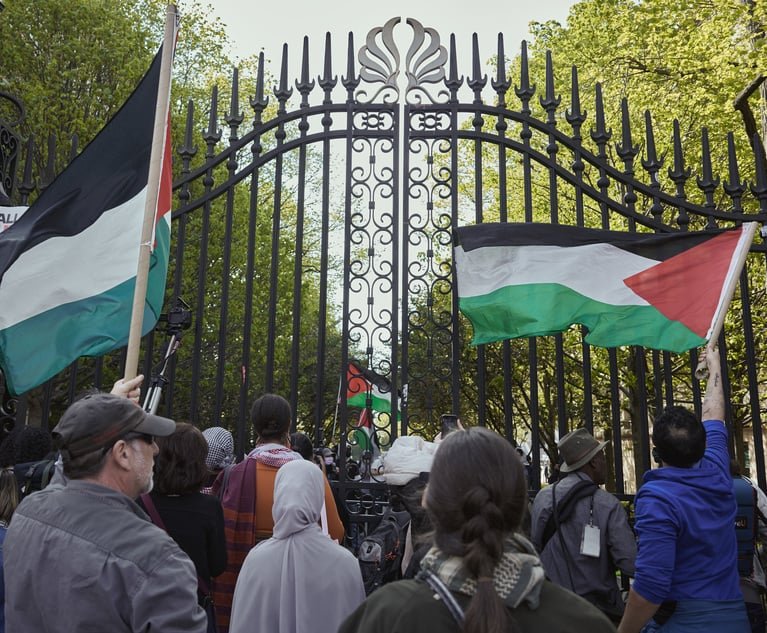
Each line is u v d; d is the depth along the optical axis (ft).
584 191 18.26
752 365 17.52
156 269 15.25
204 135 18.75
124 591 6.73
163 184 15.65
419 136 18.53
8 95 19.67
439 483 5.42
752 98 39.32
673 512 10.62
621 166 41.29
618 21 38.99
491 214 50.90
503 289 16.51
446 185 18.38
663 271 16.49
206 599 11.10
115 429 7.39
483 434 5.59
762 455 17.04
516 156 47.70
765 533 14.42
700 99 36.22
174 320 15.05
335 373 60.54
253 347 50.75
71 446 7.30
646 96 38.60
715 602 10.67
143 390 16.92
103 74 50.01
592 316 16.19
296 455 12.87
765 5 30.40
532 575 5.20
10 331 14.11
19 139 19.66
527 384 51.80
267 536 12.37
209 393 51.37
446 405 34.86
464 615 4.94
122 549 6.84
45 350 14.29
